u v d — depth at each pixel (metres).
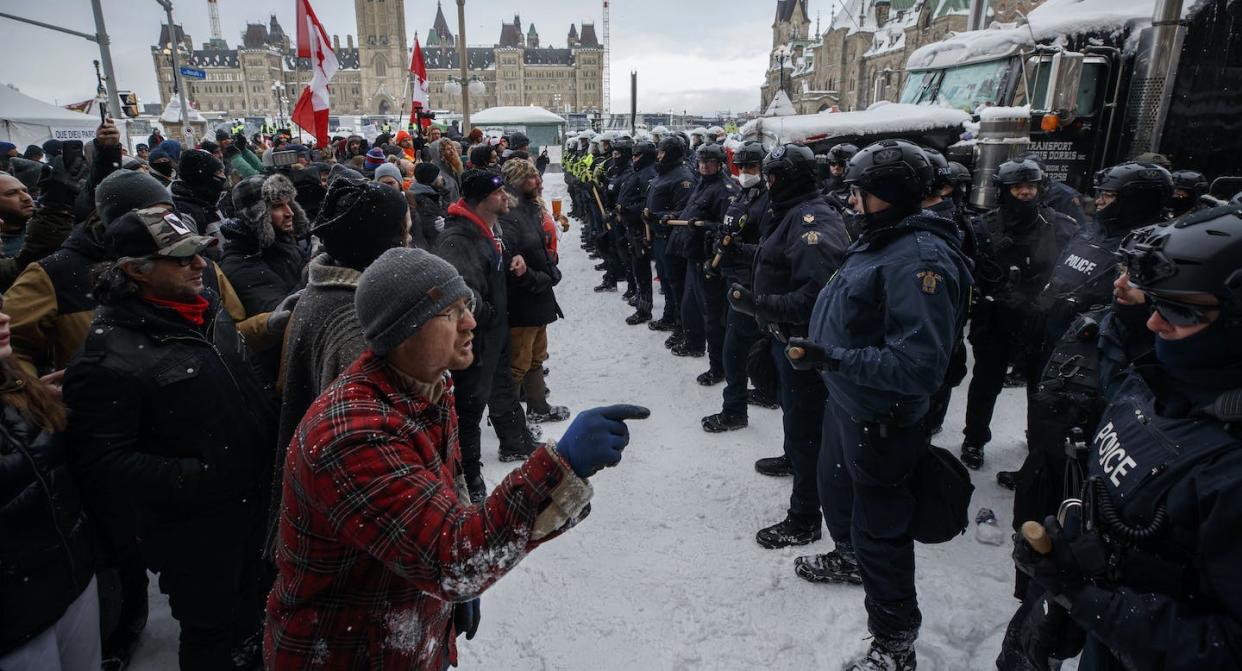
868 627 2.41
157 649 2.63
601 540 3.29
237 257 3.00
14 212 3.24
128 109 14.84
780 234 3.31
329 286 1.91
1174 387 1.26
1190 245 1.13
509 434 4.08
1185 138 5.59
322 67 7.57
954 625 2.62
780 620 2.70
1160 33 5.41
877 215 2.23
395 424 1.22
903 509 2.24
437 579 1.09
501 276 3.56
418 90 15.52
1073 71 5.50
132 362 1.85
